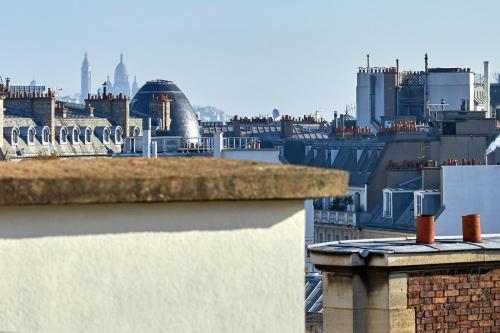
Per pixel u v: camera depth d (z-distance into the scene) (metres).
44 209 19.70
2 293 19.62
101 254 19.89
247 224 20.38
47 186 19.55
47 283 19.73
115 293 19.95
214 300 20.27
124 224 19.95
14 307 19.66
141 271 20.02
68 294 19.80
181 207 20.14
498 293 37.38
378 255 36.25
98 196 19.70
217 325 20.30
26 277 19.67
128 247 19.97
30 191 19.50
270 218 20.44
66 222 19.78
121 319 19.97
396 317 36.34
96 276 19.88
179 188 19.97
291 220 20.48
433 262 36.62
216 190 20.09
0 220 19.59
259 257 20.42
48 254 19.73
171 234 20.12
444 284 36.84
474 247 37.22
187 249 20.17
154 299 20.08
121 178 19.78
